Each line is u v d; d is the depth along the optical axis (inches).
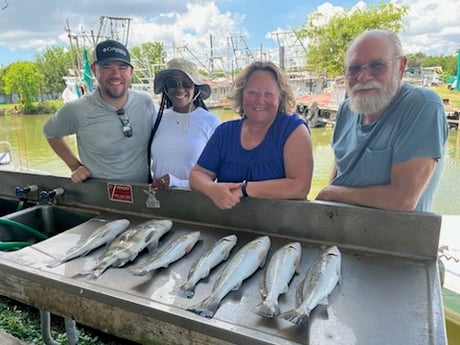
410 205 47.5
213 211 59.4
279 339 31.9
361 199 50.0
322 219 51.4
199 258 46.8
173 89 79.1
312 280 39.6
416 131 47.1
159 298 39.4
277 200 54.0
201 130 80.9
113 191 69.3
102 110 80.0
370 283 40.8
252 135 58.5
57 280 44.3
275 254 45.9
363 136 53.9
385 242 47.9
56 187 77.2
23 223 73.7
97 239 54.7
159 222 57.5
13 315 93.3
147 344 39.3
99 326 42.4
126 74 79.7
